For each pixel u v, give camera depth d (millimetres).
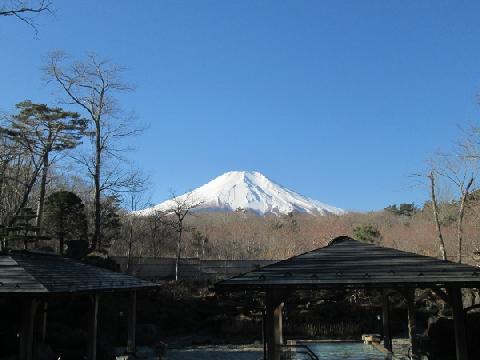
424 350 16859
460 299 11188
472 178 34125
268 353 10953
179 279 34062
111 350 18469
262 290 11273
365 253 12734
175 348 23031
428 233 49625
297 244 57312
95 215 34344
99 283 15062
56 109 32656
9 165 37344
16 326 15797
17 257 13664
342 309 28250
